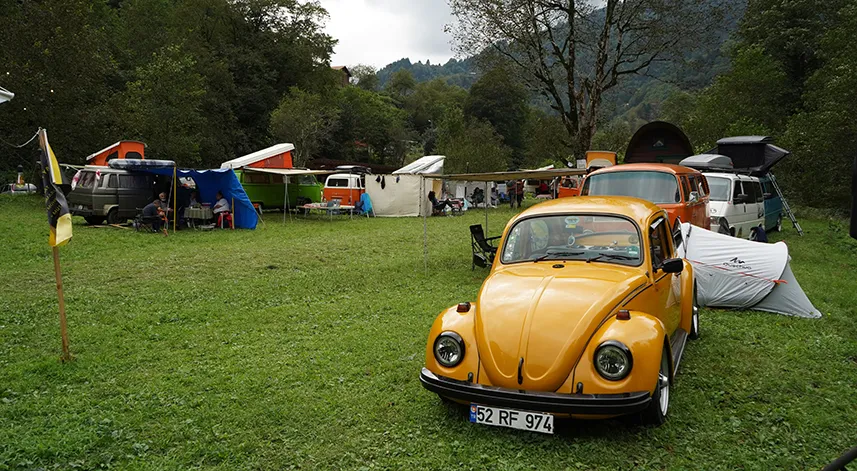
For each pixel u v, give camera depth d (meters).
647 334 4.33
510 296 4.85
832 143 26.64
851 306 9.12
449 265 13.26
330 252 15.32
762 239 13.25
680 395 5.30
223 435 4.59
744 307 8.72
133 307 9.08
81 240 15.98
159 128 31.00
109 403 5.22
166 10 52.97
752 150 19.39
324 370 6.11
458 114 60.62
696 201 11.50
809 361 6.31
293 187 28.02
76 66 25.30
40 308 8.88
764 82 37.72
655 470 4.02
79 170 19.86
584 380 4.21
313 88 61.56
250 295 10.08
